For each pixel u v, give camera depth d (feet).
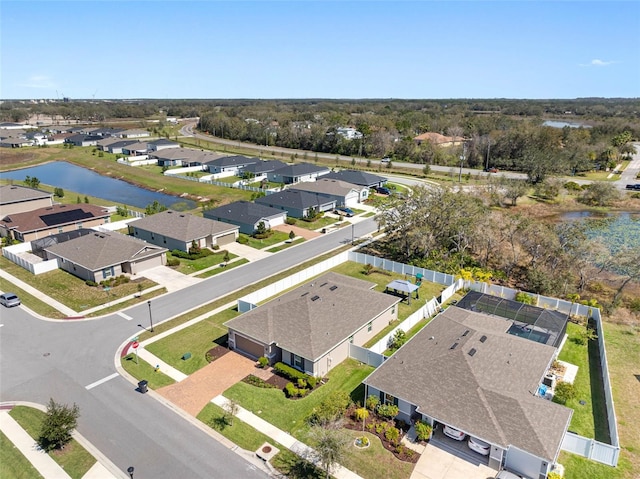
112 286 158.20
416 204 183.62
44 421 84.74
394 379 93.76
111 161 414.62
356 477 77.82
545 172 320.91
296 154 458.50
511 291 148.25
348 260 185.47
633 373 108.68
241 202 235.20
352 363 112.98
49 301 146.92
